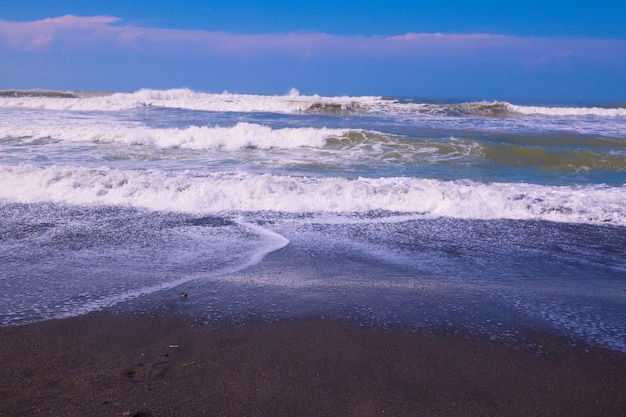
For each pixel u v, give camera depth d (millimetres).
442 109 23547
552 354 3066
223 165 9859
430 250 5125
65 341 3113
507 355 3045
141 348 3047
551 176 9648
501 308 3736
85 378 2693
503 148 11859
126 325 3352
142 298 3789
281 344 3133
